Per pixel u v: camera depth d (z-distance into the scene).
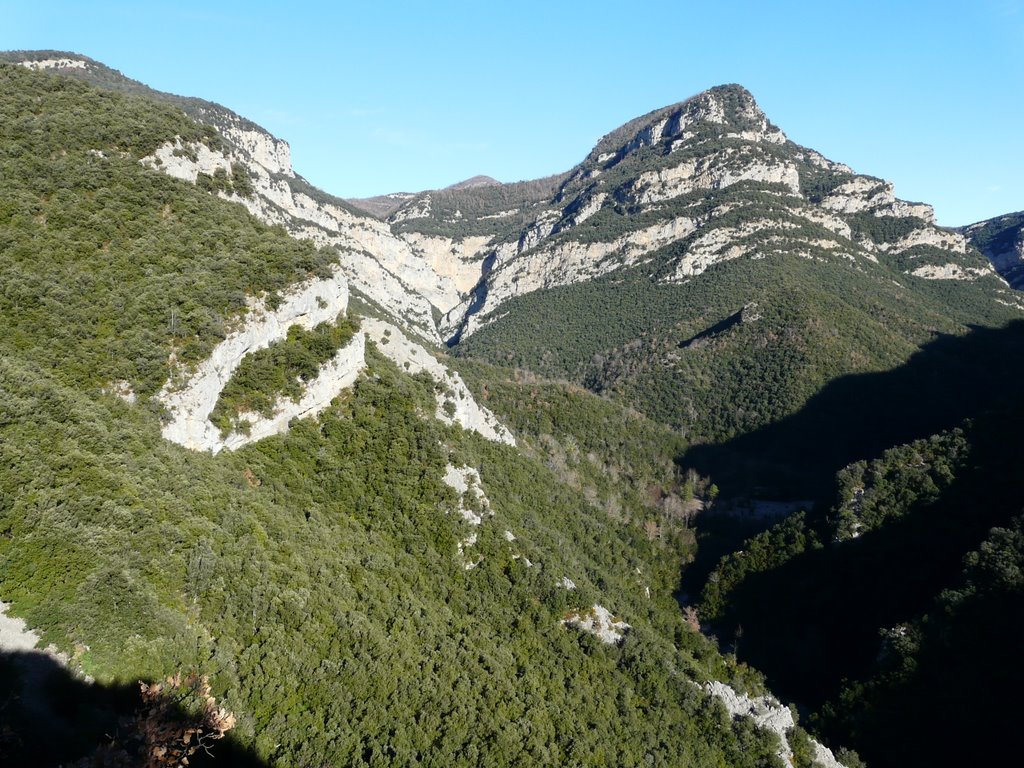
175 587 31.55
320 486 50.91
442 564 51.50
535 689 44.59
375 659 36.59
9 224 46.50
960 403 127.50
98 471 32.69
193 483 38.69
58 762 20.98
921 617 68.50
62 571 27.44
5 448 29.98
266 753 27.67
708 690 53.50
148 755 20.31
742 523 102.31
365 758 31.19
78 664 25.23
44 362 39.25
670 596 86.12
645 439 123.38
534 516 70.75
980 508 77.50
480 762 34.94
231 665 30.14
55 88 61.78
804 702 72.94
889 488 87.50
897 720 62.56
